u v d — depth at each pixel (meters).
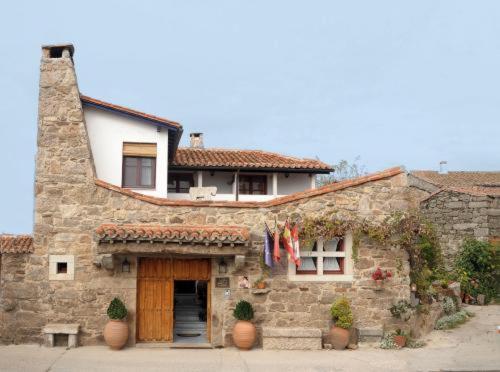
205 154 23.05
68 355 12.13
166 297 13.63
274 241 13.17
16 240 13.35
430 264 17.28
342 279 13.74
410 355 12.67
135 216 13.38
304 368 11.51
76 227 13.27
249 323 13.07
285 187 23.12
